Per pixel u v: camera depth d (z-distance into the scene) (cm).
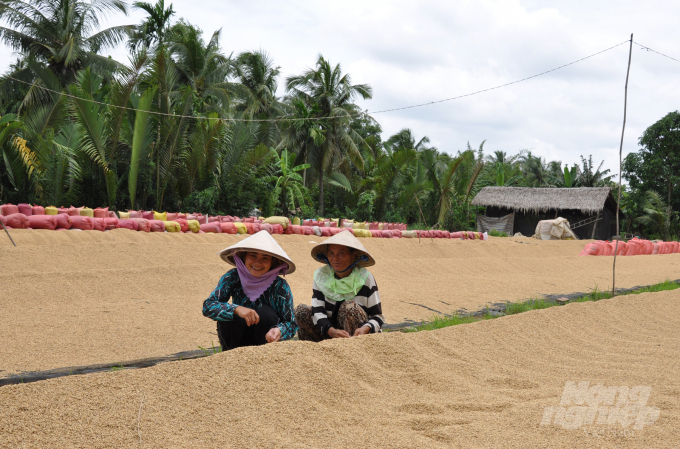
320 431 257
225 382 286
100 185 1714
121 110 1694
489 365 404
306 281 902
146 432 232
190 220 1324
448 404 307
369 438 251
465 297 847
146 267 828
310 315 412
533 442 253
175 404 259
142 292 732
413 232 1800
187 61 2595
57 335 509
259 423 255
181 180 1962
